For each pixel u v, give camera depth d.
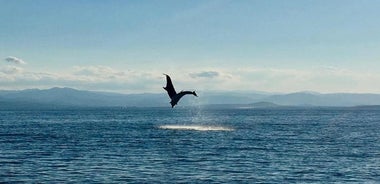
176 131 116.56
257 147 71.31
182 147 70.81
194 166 49.69
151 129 126.94
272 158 56.94
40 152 62.59
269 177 43.19
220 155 59.81
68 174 44.16
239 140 85.81
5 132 110.06
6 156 57.81
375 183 40.62
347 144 78.44
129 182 40.44
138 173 44.94
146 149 67.38
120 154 60.50
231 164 51.34
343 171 46.78
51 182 40.22
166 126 147.75
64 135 99.25
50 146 71.75
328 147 72.56
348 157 58.50
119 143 77.88
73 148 68.62
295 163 52.41
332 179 42.38
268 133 108.62
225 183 40.22
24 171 45.75
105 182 40.34
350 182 41.06
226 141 83.19
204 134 103.88
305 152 64.25
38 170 46.38
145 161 53.50
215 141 83.19
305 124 165.50
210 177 43.00
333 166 50.19
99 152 62.88
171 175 43.88
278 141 83.81
